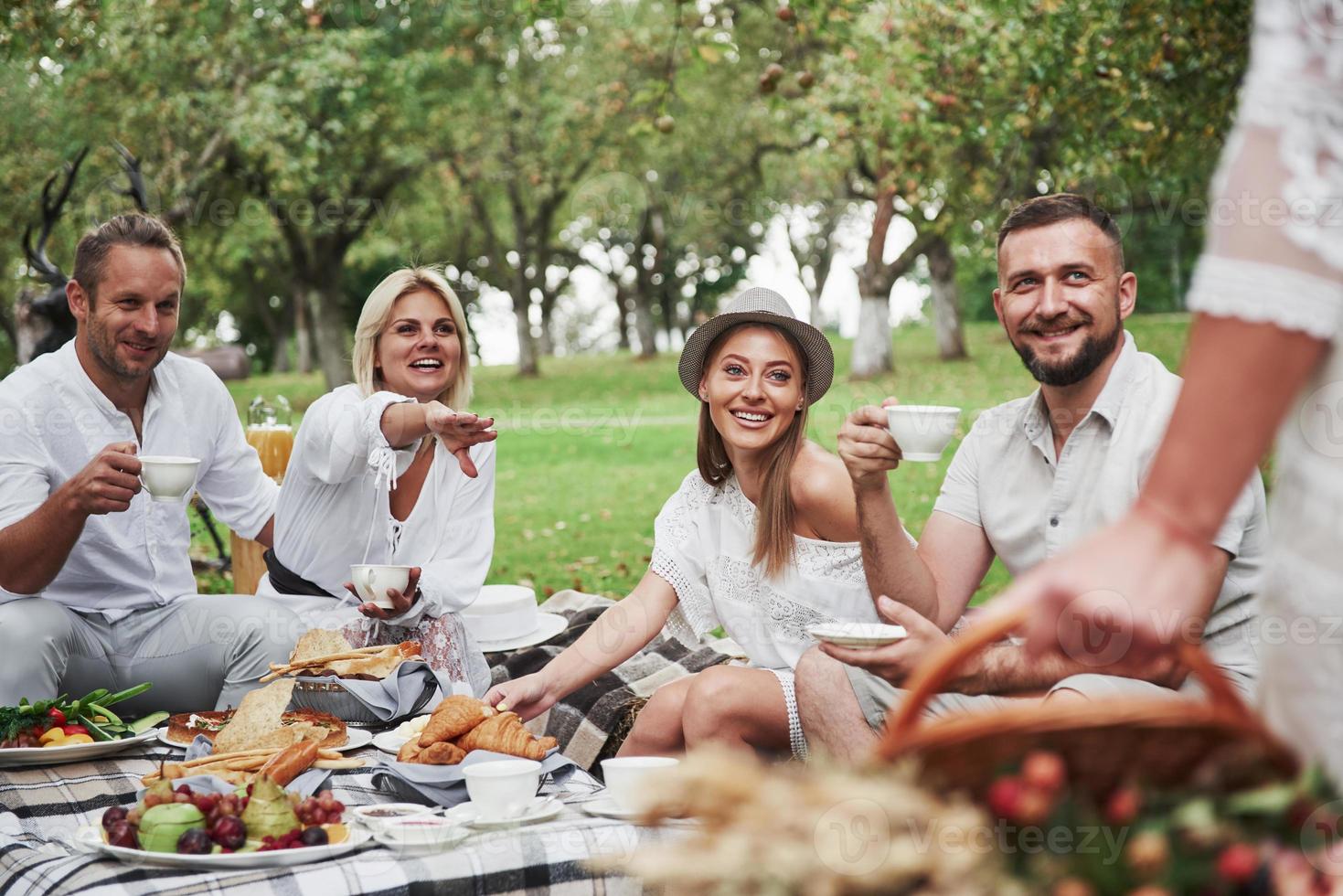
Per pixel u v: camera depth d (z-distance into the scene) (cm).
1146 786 97
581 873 171
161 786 178
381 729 259
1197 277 95
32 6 838
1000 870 94
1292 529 104
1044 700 189
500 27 1631
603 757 289
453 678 293
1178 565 92
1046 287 221
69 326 564
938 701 203
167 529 297
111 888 158
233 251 1795
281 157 1377
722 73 1566
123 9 1243
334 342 1775
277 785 177
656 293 2717
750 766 100
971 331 1909
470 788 189
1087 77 705
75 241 1274
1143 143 723
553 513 880
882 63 869
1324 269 90
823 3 594
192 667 284
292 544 317
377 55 1517
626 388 1602
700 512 272
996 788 96
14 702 261
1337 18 93
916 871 92
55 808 207
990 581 602
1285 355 91
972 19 752
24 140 1273
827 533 258
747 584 263
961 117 834
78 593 289
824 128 988
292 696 256
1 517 281
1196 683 197
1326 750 101
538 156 1773
